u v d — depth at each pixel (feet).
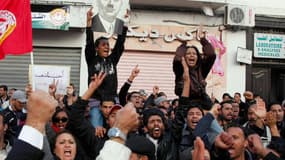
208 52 21.93
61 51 49.73
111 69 23.71
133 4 50.47
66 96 26.94
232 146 14.57
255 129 20.66
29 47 22.97
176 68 21.07
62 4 47.88
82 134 16.35
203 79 20.92
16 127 18.01
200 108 18.06
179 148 17.90
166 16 51.47
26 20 23.11
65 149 14.06
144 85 51.21
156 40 51.29
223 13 52.37
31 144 7.29
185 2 50.42
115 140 9.14
